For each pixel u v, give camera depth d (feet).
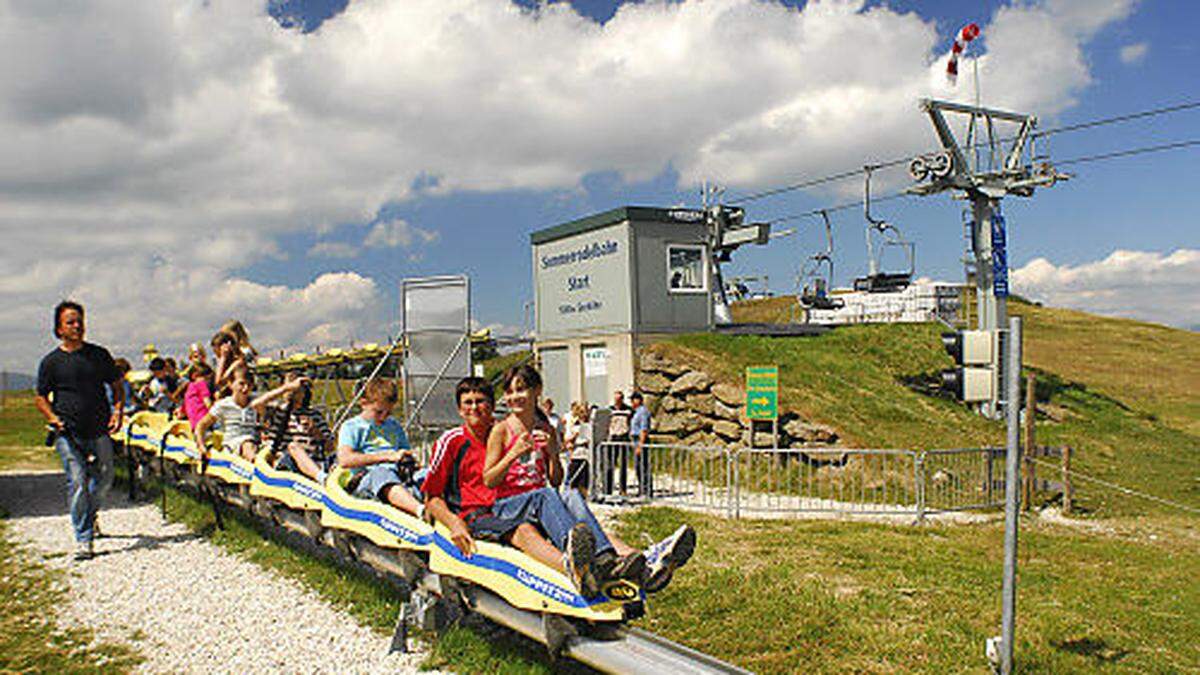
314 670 18.26
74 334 28.91
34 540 31.63
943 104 65.36
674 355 61.72
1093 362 136.98
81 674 18.17
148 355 52.90
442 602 19.65
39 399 28.48
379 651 19.27
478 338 83.46
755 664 19.13
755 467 50.39
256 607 22.50
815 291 88.89
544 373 73.72
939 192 69.15
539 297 73.92
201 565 27.04
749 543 32.55
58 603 23.32
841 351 70.13
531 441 17.11
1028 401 43.75
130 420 41.60
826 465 49.60
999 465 44.21
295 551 27.66
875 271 82.64
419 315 51.52
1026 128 67.56
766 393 49.90
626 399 63.72
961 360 22.24
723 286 80.28
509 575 16.56
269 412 31.04
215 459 31.68
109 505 38.45
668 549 15.83
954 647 20.22
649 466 45.47
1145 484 51.57
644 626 21.58
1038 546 33.40
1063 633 21.93
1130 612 24.26
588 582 14.90
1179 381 122.31
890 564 28.91
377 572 24.66
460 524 17.72
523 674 17.29
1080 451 60.44
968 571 28.19
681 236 66.44
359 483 23.90
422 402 51.08
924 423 57.21
